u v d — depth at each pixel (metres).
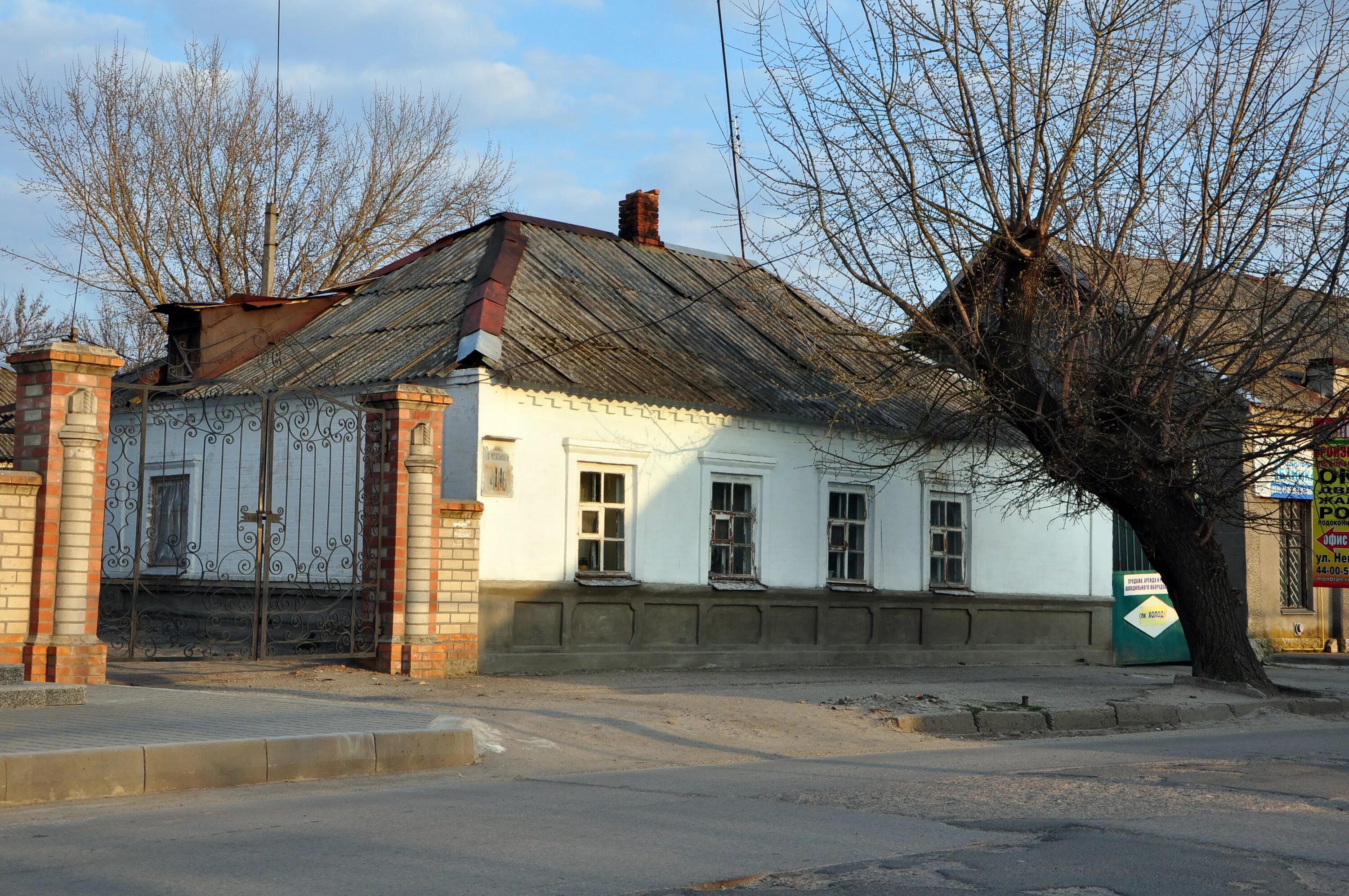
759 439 17.95
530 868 5.68
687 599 16.91
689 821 6.90
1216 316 15.06
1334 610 24.17
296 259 32.84
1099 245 15.17
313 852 5.98
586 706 12.08
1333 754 10.55
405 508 13.95
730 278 21.52
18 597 11.28
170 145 31.38
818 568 18.55
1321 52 14.36
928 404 19.02
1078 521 21.17
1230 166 14.30
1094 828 6.76
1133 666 22.05
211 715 9.73
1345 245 13.84
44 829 6.56
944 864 5.84
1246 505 22.22
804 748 10.95
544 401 15.58
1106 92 15.09
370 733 8.90
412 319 17.53
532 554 15.32
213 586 18.06
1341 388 20.91
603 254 20.45
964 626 20.19
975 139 15.52
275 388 17.14
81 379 11.65
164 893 5.19
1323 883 5.61
